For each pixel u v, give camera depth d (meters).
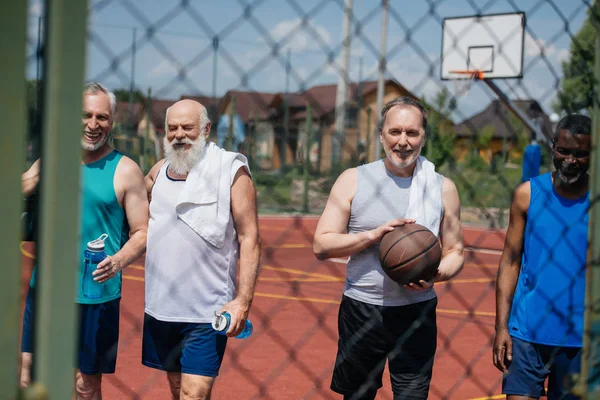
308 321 7.62
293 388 5.27
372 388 3.40
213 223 3.22
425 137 3.22
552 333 3.18
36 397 1.21
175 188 3.30
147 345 3.39
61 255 1.23
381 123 3.26
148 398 4.91
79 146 1.23
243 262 3.27
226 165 3.26
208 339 3.25
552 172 3.28
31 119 1.33
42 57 1.21
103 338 3.49
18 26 1.17
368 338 3.29
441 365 6.00
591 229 2.09
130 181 3.47
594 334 2.09
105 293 3.46
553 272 3.19
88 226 3.43
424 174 3.32
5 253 1.19
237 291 3.26
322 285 10.20
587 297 2.10
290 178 19.03
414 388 3.27
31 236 2.93
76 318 1.26
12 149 1.18
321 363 5.99
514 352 3.25
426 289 3.29
